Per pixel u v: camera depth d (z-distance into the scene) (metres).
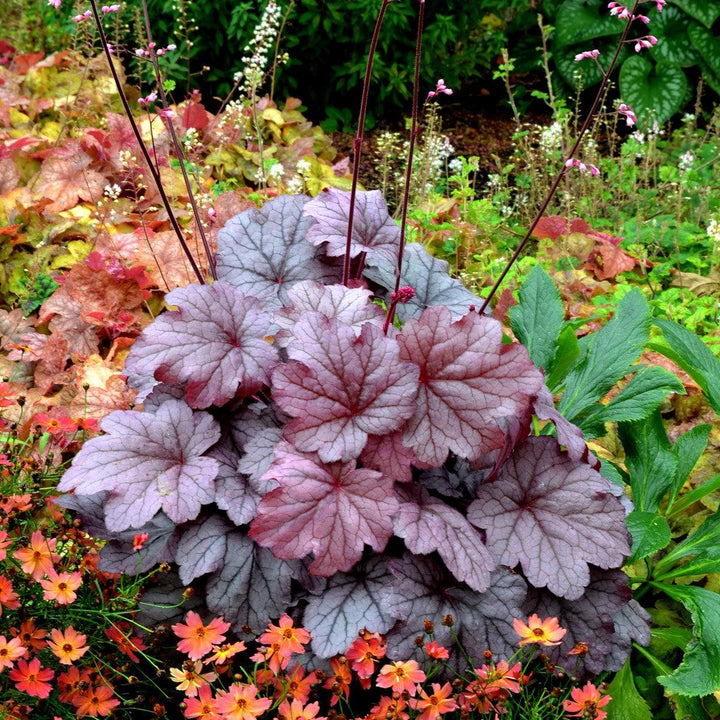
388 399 2.07
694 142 5.83
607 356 2.60
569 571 2.08
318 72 6.66
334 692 1.98
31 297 3.50
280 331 2.25
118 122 4.38
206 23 5.86
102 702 1.92
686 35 6.84
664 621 2.42
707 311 3.54
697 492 2.49
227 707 1.78
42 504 2.36
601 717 1.92
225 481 2.08
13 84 5.03
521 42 7.55
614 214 4.72
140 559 2.06
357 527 1.98
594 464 2.25
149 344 2.14
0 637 1.82
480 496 2.18
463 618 2.04
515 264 4.01
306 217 2.64
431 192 4.62
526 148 5.23
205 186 4.18
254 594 2.02
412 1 6.43
